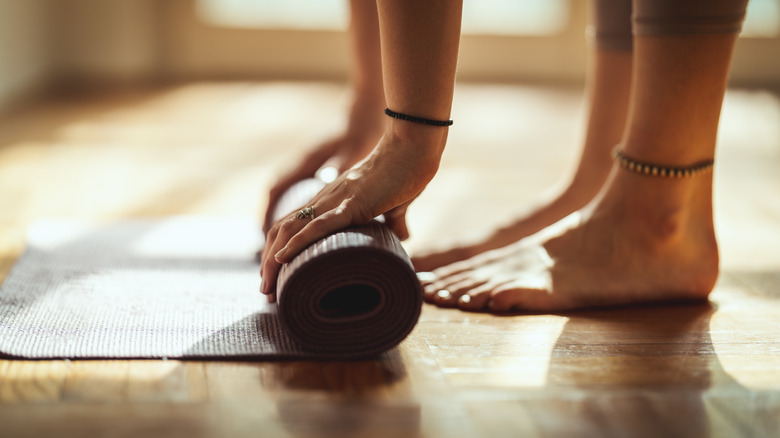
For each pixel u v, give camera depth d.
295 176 1.29
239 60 4.00
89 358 0.84
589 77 1.31
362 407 0.76
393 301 0.86
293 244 0.87
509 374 0.84
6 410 0.73
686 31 0.98
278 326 0.95
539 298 1.05
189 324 0.95
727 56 1.00
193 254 1.28
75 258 1.23
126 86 3.61
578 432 0.72
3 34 2.90
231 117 2.83
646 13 1.01
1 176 1.87
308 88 3.65
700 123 1.03
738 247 1.39
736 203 1.74
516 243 1.24
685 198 1.06
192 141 2.39
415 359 0.88
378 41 1.30
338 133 1.33
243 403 0.76
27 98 3.15
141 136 2.45
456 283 1.09
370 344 0.87
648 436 0.71
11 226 1.44
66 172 1.93
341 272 0.84
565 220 1.14
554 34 4.05
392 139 0.92
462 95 3.53
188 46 3.96
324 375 0.83
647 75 1.03
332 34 4.00
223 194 1.76
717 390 0.81
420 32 0.87
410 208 1.68
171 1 3.90
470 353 0.90
